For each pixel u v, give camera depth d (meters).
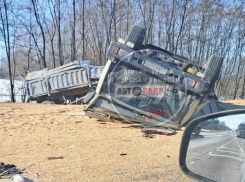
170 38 30.14
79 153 4.84
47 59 33.59
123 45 7.21
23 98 21.53
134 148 5.29
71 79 17.48
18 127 6.95
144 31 7.50
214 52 34.44
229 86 42.06
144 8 28.91
